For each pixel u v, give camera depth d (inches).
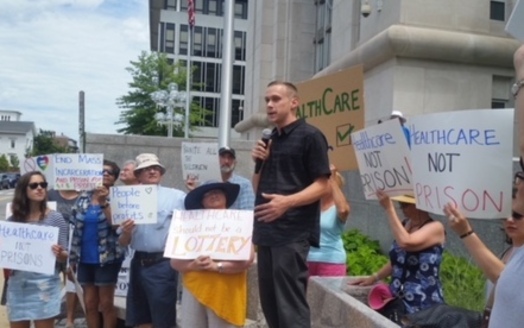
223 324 178.9
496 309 80.8
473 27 392.8
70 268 238.1
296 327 145.6
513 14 98.3
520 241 113.1
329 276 203.2
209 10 2512.3
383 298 163.8
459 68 386.6
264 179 154.4
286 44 767.1
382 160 146.9
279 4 774.5
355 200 363.9
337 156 236.7
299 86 259.8
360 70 224.4
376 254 304.3
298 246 147.6
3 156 3740.2
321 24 723.4
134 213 215.2
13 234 202.5
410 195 148.3
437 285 156.3
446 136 110.1
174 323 224.4
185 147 300.8
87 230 245.9
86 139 415.5
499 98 395.9
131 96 1350.9
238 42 2353.6
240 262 175.8
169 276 221.5
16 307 204.2
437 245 156.4
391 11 395.2
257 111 805.9
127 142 421.4
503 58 386.3
